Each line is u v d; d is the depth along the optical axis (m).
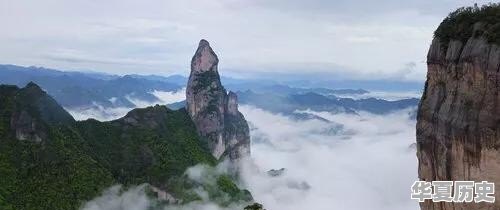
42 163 143.75
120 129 189.50
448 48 52.19
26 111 151.75
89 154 164.00
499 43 44.84
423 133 55.47
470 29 50.00
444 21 55.56
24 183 136.88
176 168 180.38
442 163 51.22
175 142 198.50
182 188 173.38
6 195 131.12
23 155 143.62
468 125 46.72
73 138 164.25
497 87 44.12
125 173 168.00
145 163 178.00
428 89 56.69
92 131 180.00
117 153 176.38
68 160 149.50
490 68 44.78
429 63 56.06
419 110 57.47
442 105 51.91
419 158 57.22
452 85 50.66
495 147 44.38
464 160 47.81
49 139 152.38
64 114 174.88
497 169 44.81
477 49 46.78
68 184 142.88
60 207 135.25
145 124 197.38
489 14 49.00
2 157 140.12
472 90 47.19
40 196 135.25
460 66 49.00
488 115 44.81
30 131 148.38
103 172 155.62
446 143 50.12
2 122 148.38
